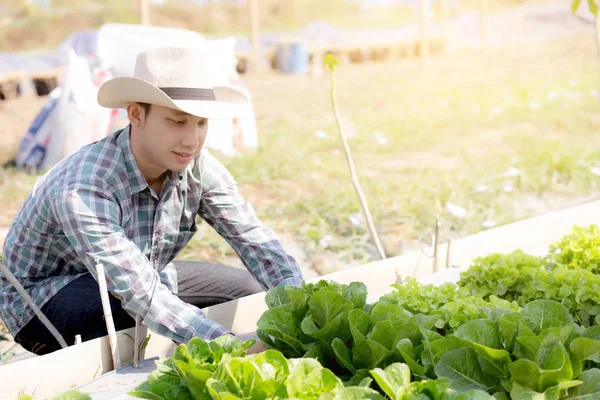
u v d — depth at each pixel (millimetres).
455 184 6516
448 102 11578
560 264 2799
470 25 23250
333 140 8797
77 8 23297
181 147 2564
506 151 8117
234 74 5902
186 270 3268
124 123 6469
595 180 6625
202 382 1890
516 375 1923
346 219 5668
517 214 5797
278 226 5598
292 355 2316
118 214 2648
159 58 2557
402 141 8828
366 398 1764
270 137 8820
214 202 2961
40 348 3061
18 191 6398
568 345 2059
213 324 2496
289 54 16531
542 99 11367
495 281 2859
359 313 2172
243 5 25844
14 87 13312
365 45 18328
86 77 6371
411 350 2039
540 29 21953
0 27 21922
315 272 4797
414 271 3324
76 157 2684
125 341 2592
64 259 2977
